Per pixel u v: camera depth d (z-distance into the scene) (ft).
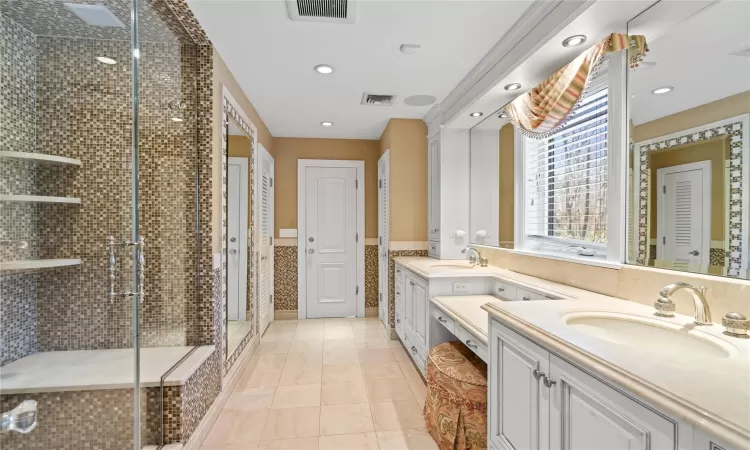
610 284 4.91
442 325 7.33
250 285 9.70
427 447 5.80
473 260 8.85
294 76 7.94
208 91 6.54
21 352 5.72
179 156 6.49
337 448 5.78
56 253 6.02
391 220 11.22
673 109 4.15
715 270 3.67
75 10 5.52
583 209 5.83
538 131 6.55
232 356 7.97
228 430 6.28
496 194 8.79
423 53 6.84
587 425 2.78
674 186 4.12
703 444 1.91
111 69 6.23
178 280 6.51
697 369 2.47
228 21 5.77
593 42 5.24
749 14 3.39
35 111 6.00
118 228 6.18
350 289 13.99
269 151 12.82
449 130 10.05
